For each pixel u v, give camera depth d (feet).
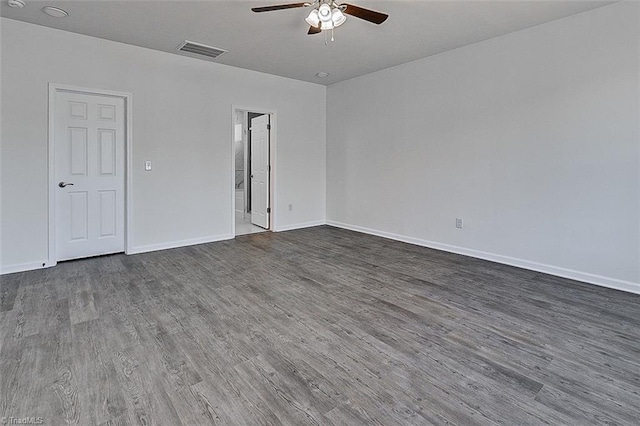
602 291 10.69
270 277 11.97
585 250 11.45
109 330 8.09
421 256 14.67
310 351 7.32
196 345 7.50
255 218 21.54
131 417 5.38
